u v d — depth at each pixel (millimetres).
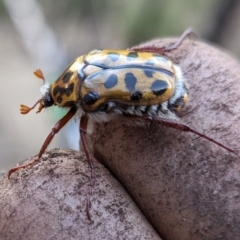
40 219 159
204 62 172
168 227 162
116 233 159
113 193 163
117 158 168
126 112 168
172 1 418
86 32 473
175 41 178
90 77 169
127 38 436
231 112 164
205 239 159
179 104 167
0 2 495
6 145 466
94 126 173
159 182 163
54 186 162
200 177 160
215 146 161
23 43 524
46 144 168
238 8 368
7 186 164
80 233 158
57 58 454
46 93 176
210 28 381
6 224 161
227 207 158
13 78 551
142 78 167
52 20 469
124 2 445
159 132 165
